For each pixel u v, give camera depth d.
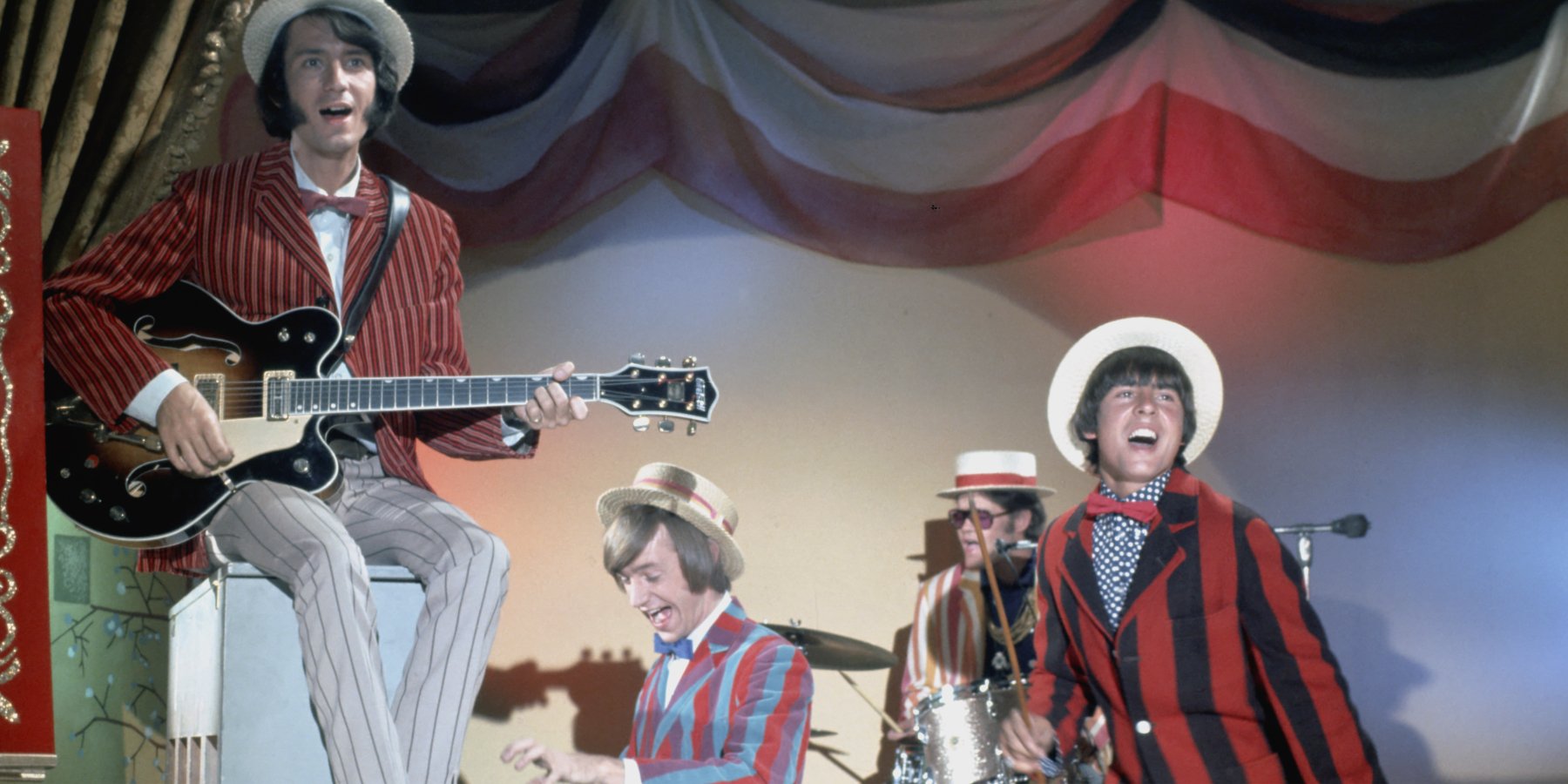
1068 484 6.85
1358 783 3.64
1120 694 3.89
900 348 6.92
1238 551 3.76
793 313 6.91
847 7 6.89
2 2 4.31
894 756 6.61
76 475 3.68
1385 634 6.72
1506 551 6.77
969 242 6.82
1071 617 4.00
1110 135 6.82
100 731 5.21
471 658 3.63
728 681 3.62
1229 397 6.88
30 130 3.61
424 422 4.14
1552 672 6.67
